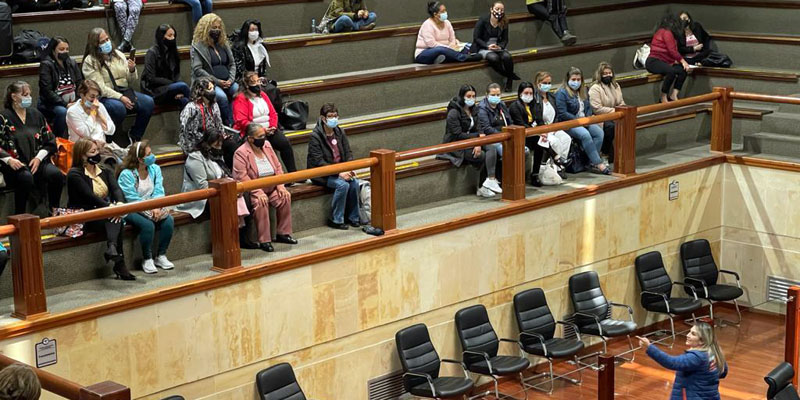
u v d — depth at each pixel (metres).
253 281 9.87
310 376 10.51
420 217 11.54
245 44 12.28
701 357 9.89
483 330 11.73
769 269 14.26
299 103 12.15
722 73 16.12
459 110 12.26
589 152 13.22
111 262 9.77
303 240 10.76
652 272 13.60
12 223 8.41
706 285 14.10
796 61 16.20
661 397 10.89
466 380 11.23
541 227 12.35
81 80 10.84
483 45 14.57
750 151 14.30
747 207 14.29
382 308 11.00
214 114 10.86
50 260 9.38
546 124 12.89
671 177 13.73
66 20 12.03
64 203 10.36
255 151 10.66
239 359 9.88
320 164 11.15
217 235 9.70
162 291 9.21
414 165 12.05
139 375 9.20
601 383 10.07
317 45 13.61
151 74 11.59
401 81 13.71
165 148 11.44
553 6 15.88
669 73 15.60
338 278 10.55
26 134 9.84
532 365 12.70
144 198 9.83
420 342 11.15
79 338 8.79
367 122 12.62
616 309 13.50
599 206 12.91
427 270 11.32
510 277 12.17
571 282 12.74
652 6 17.61
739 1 17.08
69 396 6.41
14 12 11.77
